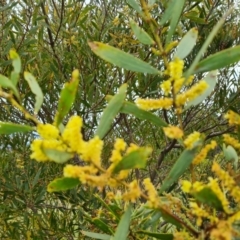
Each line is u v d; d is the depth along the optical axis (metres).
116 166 0.58
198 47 2.13
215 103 2.35
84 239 2.19
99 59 2.35
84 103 2.11
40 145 0.56
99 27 2.49
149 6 0.88
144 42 0.76
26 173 2.29
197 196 0.62
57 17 2.55
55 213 2.62
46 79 2.27
